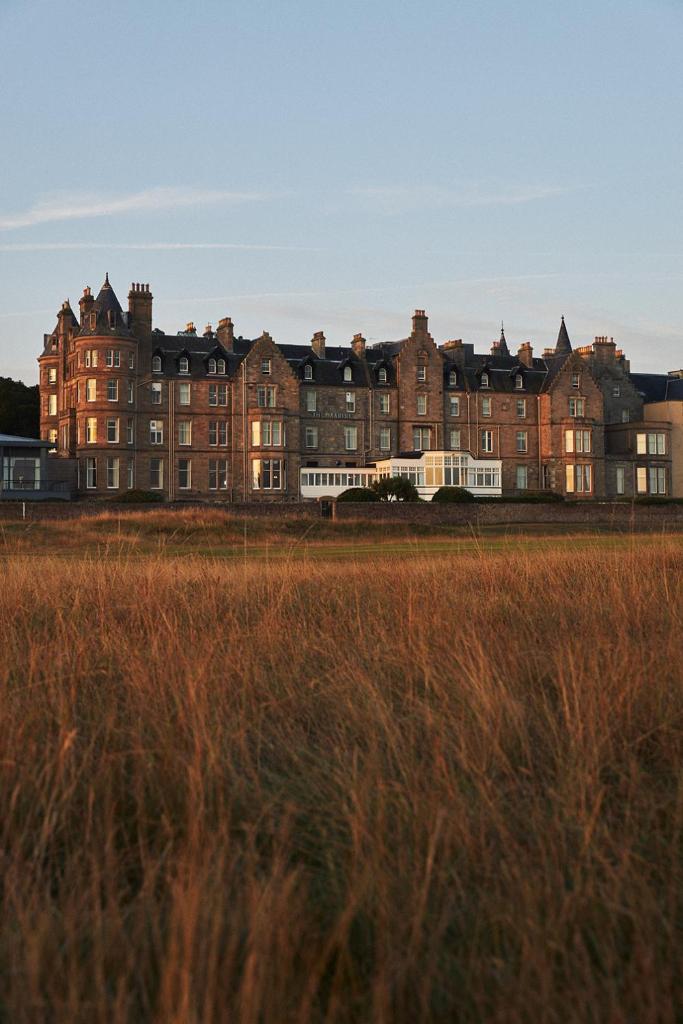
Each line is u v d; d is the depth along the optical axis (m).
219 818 5.04
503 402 90.25
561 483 89.62
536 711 6.79
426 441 87.62
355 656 8.09
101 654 8.34
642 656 7.70
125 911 4.34
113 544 30.98
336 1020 3.77
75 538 33.50
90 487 75.75
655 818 5.20
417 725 6.44
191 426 80.06
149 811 5.45
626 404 97.25
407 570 13.77
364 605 11.14
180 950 3.85
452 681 7.33
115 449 75.88
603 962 4.00
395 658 8.12
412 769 5.55
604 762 5.86
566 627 9.55
